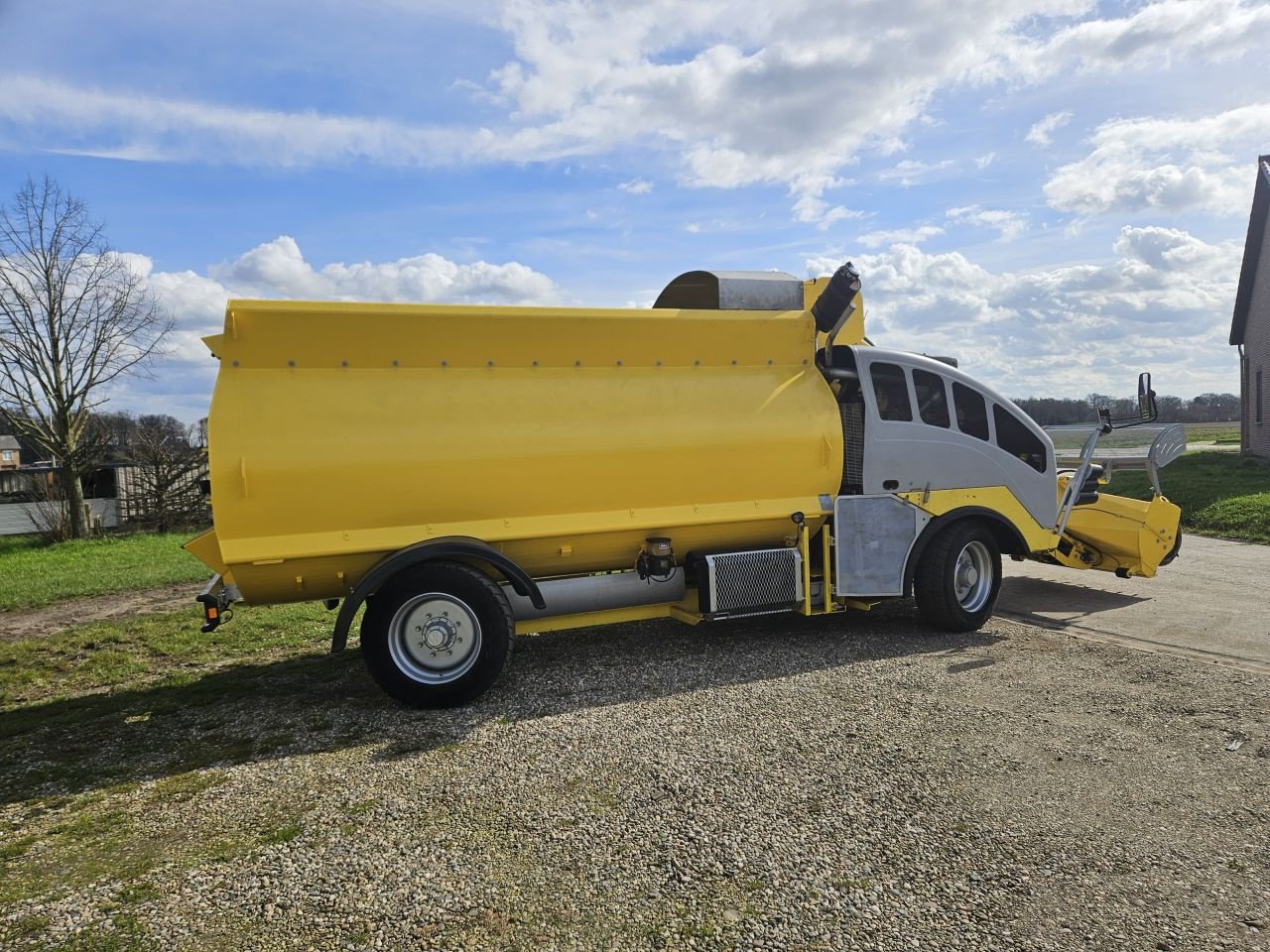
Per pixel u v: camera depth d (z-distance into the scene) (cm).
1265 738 464
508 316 598
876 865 333
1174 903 305
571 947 283
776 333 683
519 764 444
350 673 648
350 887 324
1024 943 282
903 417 706
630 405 625
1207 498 1691
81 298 2147
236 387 539
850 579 685
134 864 348
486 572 596
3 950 287
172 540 1873
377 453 550
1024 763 432
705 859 340
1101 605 844
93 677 670
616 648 693
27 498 2300
